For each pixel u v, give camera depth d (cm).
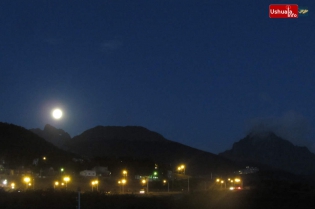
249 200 3600
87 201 3031
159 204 3070
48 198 3070
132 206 2900
